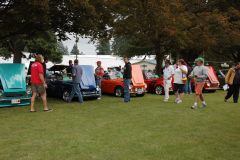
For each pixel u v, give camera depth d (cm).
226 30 2864
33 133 862
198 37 2728
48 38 2305
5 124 977
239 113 1228
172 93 2062
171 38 2580
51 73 2023
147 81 2091
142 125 979
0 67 1404
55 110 1262
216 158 660
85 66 1716
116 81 1869
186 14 2769
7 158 650
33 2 1435
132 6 2494
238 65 1580
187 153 693
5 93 1329
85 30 1878
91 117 1109
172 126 970
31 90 1342
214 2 3247
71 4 1602
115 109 1305
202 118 1110
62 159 646
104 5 1805
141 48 3369
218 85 2261
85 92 1619
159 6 2469
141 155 676
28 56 4578
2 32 1919
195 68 1356
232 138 827
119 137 826
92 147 731
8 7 1722
